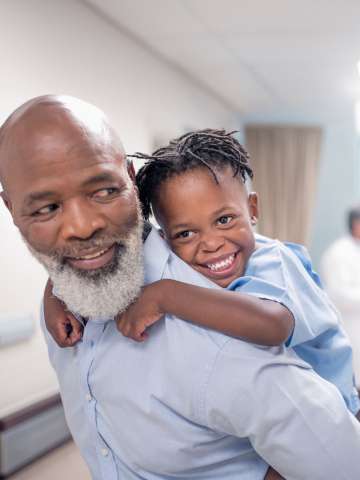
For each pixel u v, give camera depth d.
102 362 0.75
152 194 0.84
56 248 0.61
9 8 1.83
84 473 1.80
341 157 5.51
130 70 2.64
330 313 0.82
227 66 3.15
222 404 0.67
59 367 0.84
